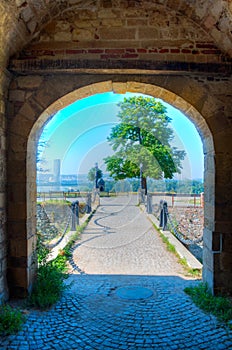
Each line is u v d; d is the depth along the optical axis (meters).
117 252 6.82
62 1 3.83
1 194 3.79
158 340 2.98
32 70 3.92
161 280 4.86
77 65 3.93
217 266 3.99
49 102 4.05
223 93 4.08
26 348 2.81
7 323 3.14
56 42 4.03
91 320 3.41
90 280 4.86
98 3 4.06
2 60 3.73
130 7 4.07
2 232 3.79
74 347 2.86
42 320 3.37
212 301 3.75
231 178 4.01
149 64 3.95
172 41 4.07
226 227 3.98
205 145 4.41
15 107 4.04
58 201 11.38
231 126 4.05
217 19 3.70
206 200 4.34
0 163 3.78
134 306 3.78
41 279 4.19
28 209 4.02
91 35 4.05
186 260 5.86
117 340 2.98
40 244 5.00
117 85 4.22
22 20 3.62
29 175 4.09
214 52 4.06
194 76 4.09
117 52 4.04
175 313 3.58
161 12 4.08
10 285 3.92
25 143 4.00
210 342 2.94
